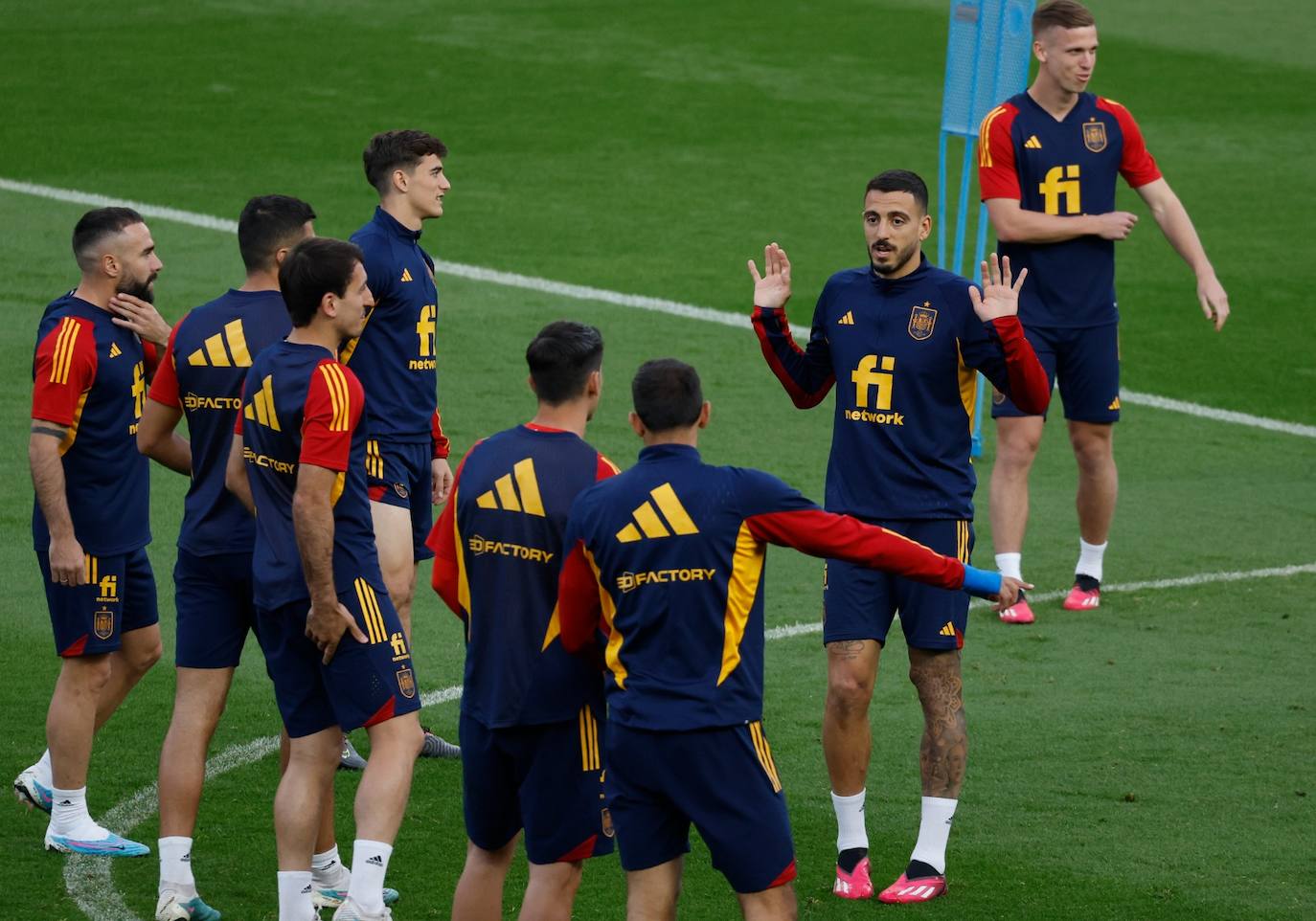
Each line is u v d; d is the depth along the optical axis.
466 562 18.23
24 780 22.25
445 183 25.02
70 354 20.89
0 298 46.75
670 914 17.69
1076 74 30.73
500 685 18.05
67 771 21.39
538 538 17.91
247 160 63.22
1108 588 32.19
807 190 63.03
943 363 21.45
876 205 21.52
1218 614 30.86
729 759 17.14
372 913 18.89
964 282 21.56
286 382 19.02
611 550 17.14
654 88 76.94
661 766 17.14
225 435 20.66
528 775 18.28
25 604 29.78
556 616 18.00
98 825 21.78
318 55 79.94
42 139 64.56
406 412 24.80
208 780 23.72
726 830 17.19
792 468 37.81
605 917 20.23
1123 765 24.53
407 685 19.62
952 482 21.72
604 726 18.31
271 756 24.55
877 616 21.23
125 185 59.19
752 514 17.16
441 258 53.41
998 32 39.41
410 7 90.25
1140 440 41.19
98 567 21.39
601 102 74.31
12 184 58.53
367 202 58.56
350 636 19.22
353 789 24.12
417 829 22.44
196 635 20.62
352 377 19.12
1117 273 55.22
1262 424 42.53
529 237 56.06
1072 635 29.94
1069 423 31.48
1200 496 37.50
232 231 54.50
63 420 20.84
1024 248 31.25
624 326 47.72
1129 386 45.16
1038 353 31.03
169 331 21.72
